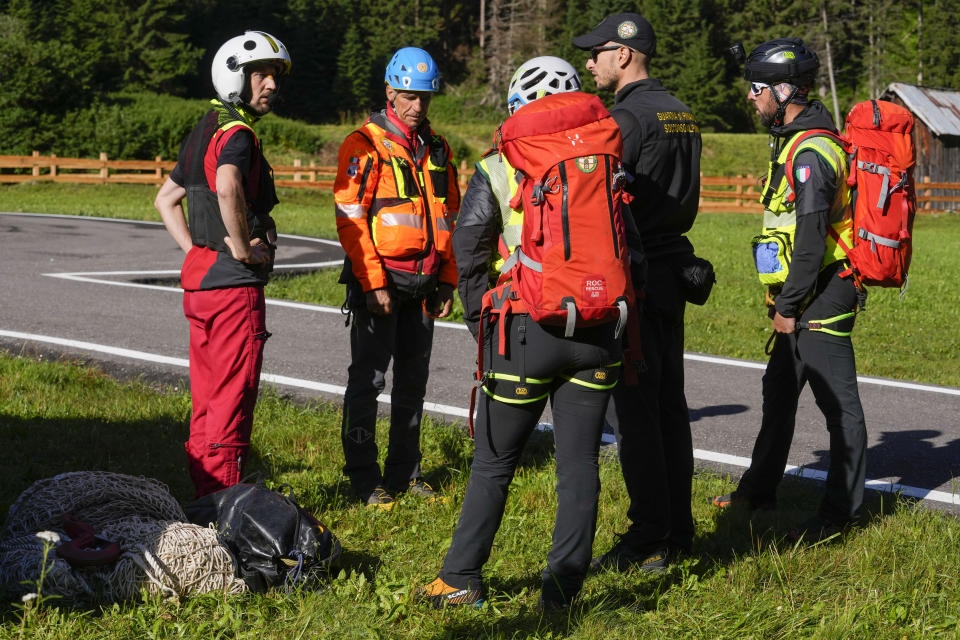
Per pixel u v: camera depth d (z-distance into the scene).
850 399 4.32
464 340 9.02
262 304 3.94
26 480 4.37
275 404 6.14
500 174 3.16
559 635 3.07
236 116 3.85
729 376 8.18
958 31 84.88
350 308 4.67
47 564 3.09
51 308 9.28
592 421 3.21
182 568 3.19
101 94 44.16
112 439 5.07
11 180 29.03
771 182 4.50
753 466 4.80
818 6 84.50
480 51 93.25
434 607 3.28
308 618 3.05
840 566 3.82
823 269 4.38
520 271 3.08
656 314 3.81
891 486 5.10
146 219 21.45
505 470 3.29
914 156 4.36
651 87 3.94
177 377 6.86
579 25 82.38
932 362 9.74
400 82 4.51
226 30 81.50
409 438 4.73
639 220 3.82
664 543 3.89
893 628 3.21
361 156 4.49
